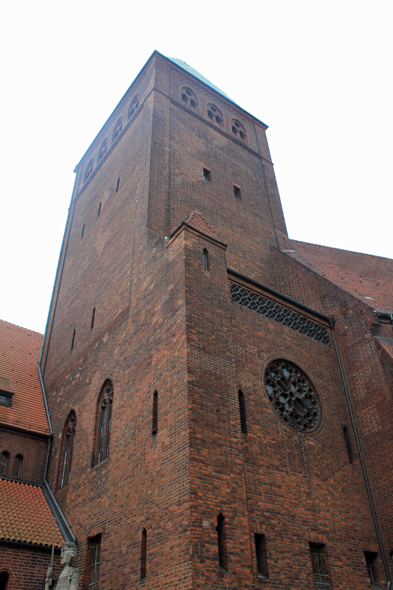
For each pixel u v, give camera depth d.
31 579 16.02
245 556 12.11
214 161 28.92
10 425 22.42
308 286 23.81
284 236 28.94
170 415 14.21
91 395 20.92
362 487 17.50
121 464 16.30
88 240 29.50
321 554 14.76
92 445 19.05
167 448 13.77
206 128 30.39
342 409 19.30
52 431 23.36
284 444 16.22
